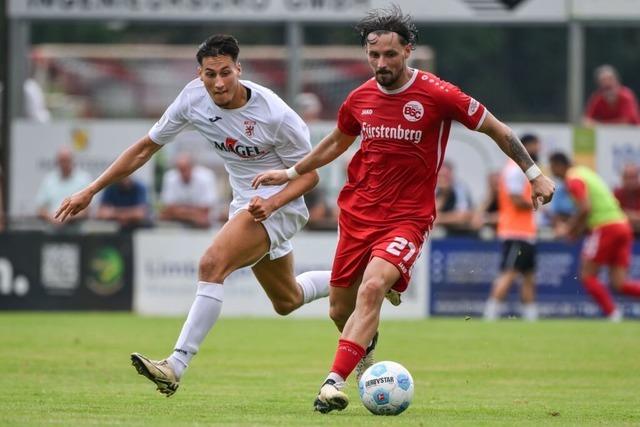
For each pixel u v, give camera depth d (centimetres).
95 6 7456
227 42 3095
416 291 6888
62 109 8881
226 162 3322
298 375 3978
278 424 2633
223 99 3106
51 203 7144
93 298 6894
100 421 2669
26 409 2953
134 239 6894
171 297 6894
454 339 5384
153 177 7400
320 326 6141
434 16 7388
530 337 5497
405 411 3003
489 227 7112
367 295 2889
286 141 3222
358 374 3303
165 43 11925
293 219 3284
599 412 3066
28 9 7456
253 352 4788
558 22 7400
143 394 3359
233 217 3209
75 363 4250
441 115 2989
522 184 6462
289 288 3478
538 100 11950
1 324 5997
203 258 3120
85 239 6888
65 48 9631
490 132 2991
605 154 7344
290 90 7419
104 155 7500
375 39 2941
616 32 11906
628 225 6538
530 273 6619
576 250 6894
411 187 3023
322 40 11500
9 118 7500
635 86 11956
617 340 5353
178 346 3025
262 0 7388
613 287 6594
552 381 3869
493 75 11956
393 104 2992
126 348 4828
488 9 7394
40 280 6881
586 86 11912
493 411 3053
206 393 3431
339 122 3102
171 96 8962
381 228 3020
